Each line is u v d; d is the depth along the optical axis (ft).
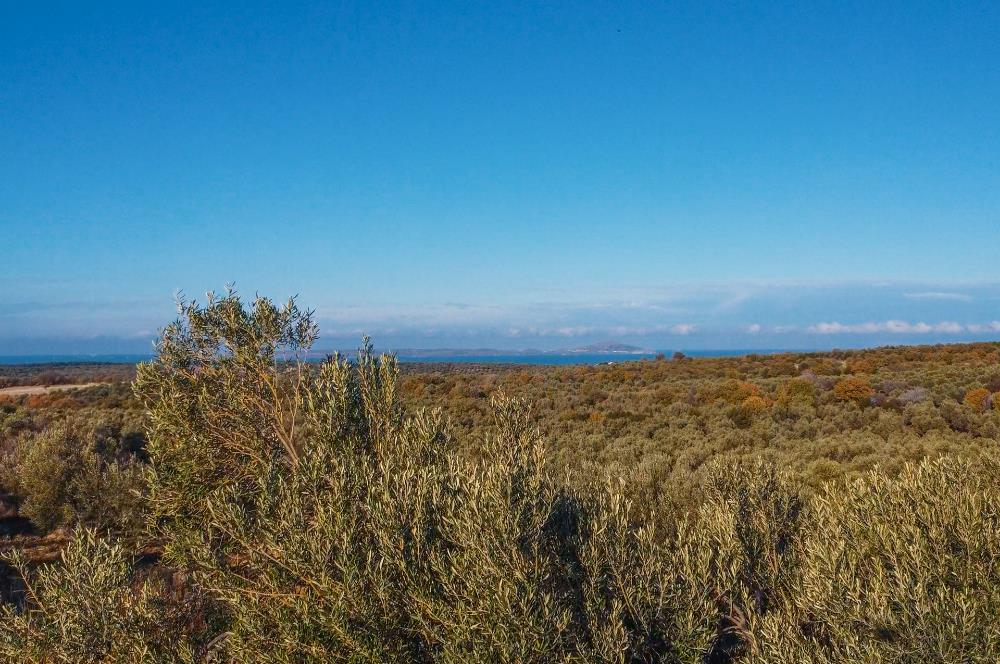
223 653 14.98
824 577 13.87
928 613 12.15
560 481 17.26
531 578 12.99
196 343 19.40
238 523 14.17
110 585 14.40
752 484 18.89
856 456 50.21
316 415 17.80
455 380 146.20
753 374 157.69
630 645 13.53
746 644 15.23
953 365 137.59
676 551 15.65
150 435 17.94
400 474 15.61
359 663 12.56
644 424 83.82
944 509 15.02
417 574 13.42
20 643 14.23
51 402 120.98
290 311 20.15
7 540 37.29
